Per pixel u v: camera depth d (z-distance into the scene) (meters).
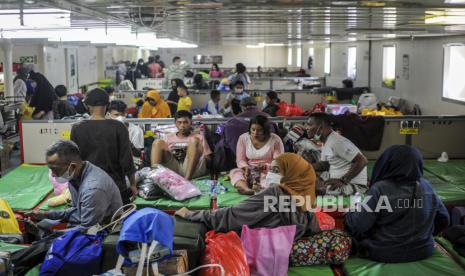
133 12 4.78
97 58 18.17
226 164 5.79
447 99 9.05
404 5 4.48
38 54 12.46
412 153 3.83
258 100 11.12
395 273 3.60
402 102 11.11
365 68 14.04
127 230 2.95
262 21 6.56
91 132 4.18
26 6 4.02
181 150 5.65
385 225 3.83
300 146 5.83
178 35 10.27
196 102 11.30
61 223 4.32
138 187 5.00
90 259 3.32
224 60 27.56
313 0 4.17
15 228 4.29
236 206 3.88
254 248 3.65
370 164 6.33
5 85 10.23
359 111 10.55
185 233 3.59
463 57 8.89
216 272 3.29
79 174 3.69
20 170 6.10
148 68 16.89
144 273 3.01
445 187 5.33
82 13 4.65
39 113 9.62
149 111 8.41
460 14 5.31
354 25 7.27
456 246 4.03
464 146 6.62
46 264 3.30
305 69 22.50
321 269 3.76
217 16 5.69
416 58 10.48
